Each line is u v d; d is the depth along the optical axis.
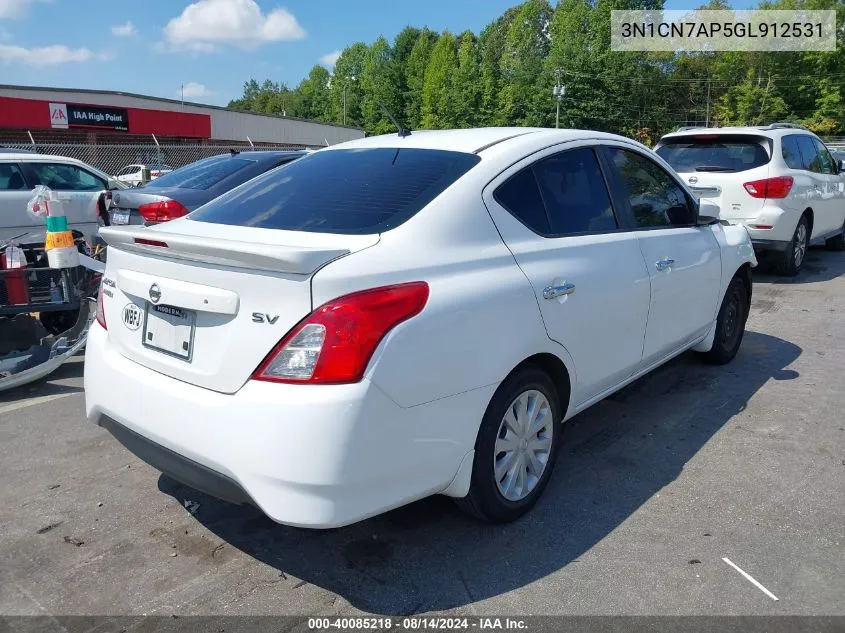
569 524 3.05
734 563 2.75
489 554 2.83
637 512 3.14
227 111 41.12
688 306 4.24
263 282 2.32
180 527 3.04
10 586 2.63
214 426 2.35
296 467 2.22
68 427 4.14
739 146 8.25
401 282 2.44
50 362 4.84
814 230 9.16
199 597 2.56
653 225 3.95
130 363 2.77
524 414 2.98
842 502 3.22
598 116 65.06
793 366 5.21
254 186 3.42
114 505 3.22
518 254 2.93
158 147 21.55
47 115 30.83
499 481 2.91
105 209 7.43
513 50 86.75
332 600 2.54
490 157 3.07
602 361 3.43
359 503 2.32
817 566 2.72
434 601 2.54
